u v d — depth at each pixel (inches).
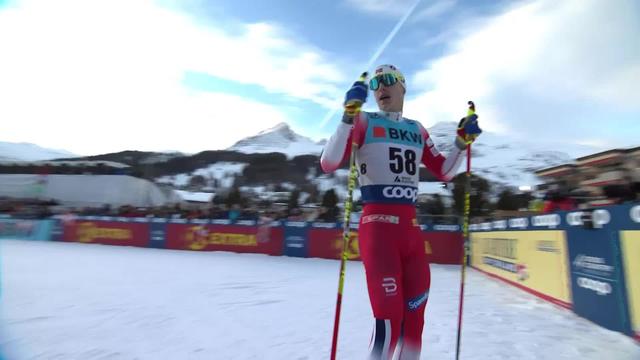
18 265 335.9
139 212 714.8
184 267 354.3
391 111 92.4
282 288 248.1
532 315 178.7
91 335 131.0
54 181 1244.5
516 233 264.8
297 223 516.1
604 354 121.2
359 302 204.1
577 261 178.5
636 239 137.9
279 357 110.3
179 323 149.9
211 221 558.9
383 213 82.5
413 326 79.5
